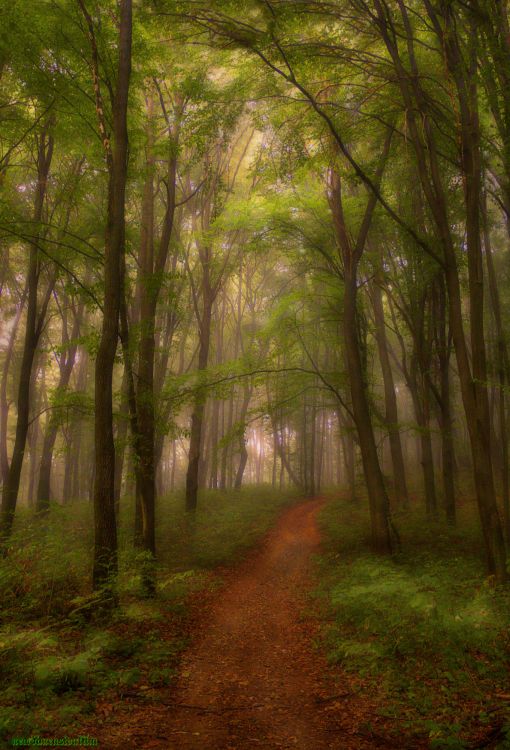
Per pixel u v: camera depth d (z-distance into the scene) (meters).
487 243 14.67
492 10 10.17
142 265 13.90
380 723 4.80
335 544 16.56
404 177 16.44
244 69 13.18
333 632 7.93
